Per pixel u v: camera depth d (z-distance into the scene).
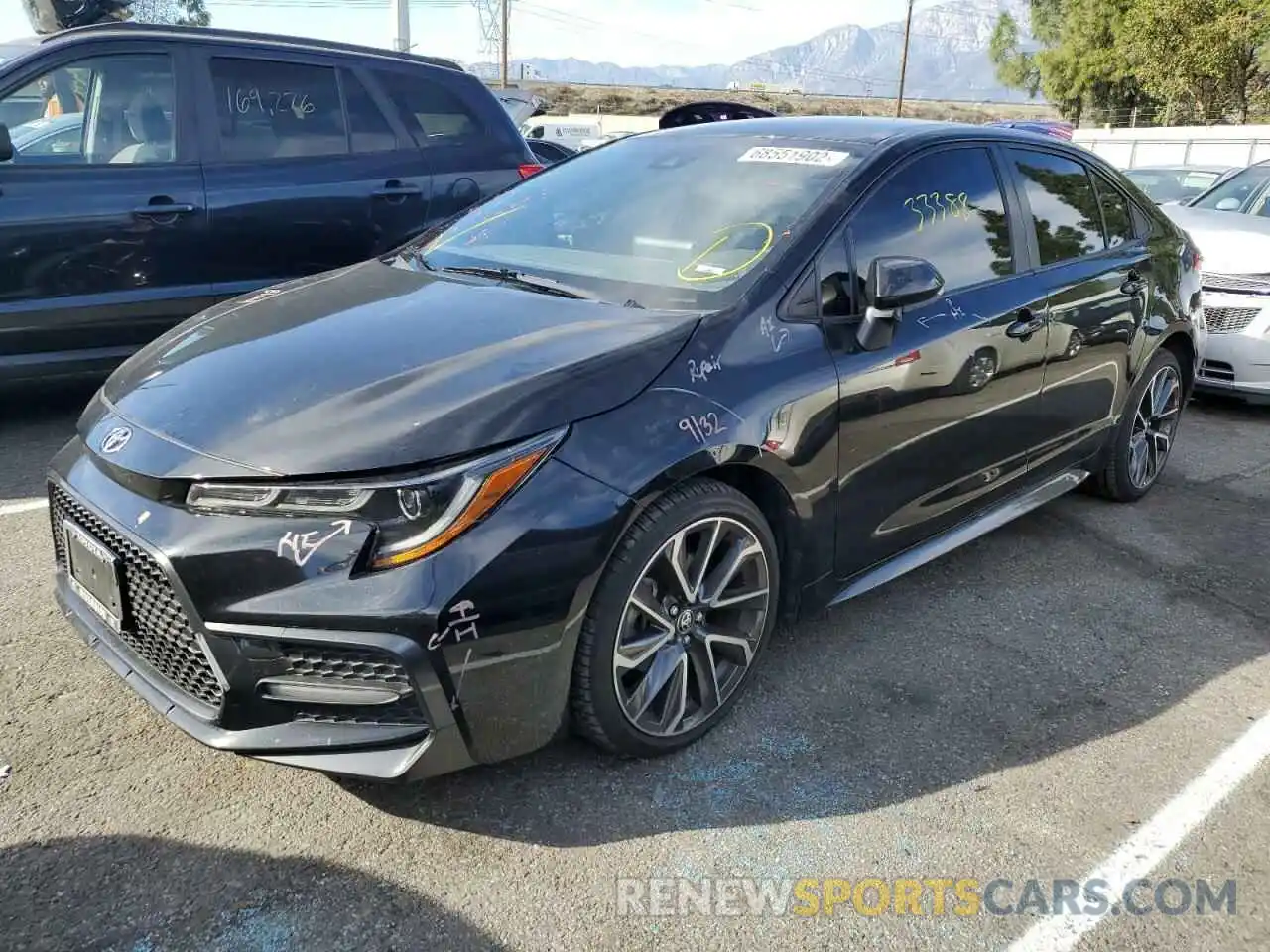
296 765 2.14
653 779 2.56
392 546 2.08
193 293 5.07
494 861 2.26
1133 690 3.11
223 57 5.10
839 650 3.27
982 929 2.14
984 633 3.43
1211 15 31.52
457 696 2.15
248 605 2.07
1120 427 4.45
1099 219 4.21
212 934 2.02
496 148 5.98
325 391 2.34
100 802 2.38
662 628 2.55
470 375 2.34
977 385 3.33
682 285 2.86
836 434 2.84
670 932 2.09
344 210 5.41
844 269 2.96
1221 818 2.52
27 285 4.65
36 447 4.82
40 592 3.36
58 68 4.71
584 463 2.27
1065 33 42.56
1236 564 4.09
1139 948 2.11
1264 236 6.42
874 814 2.47
